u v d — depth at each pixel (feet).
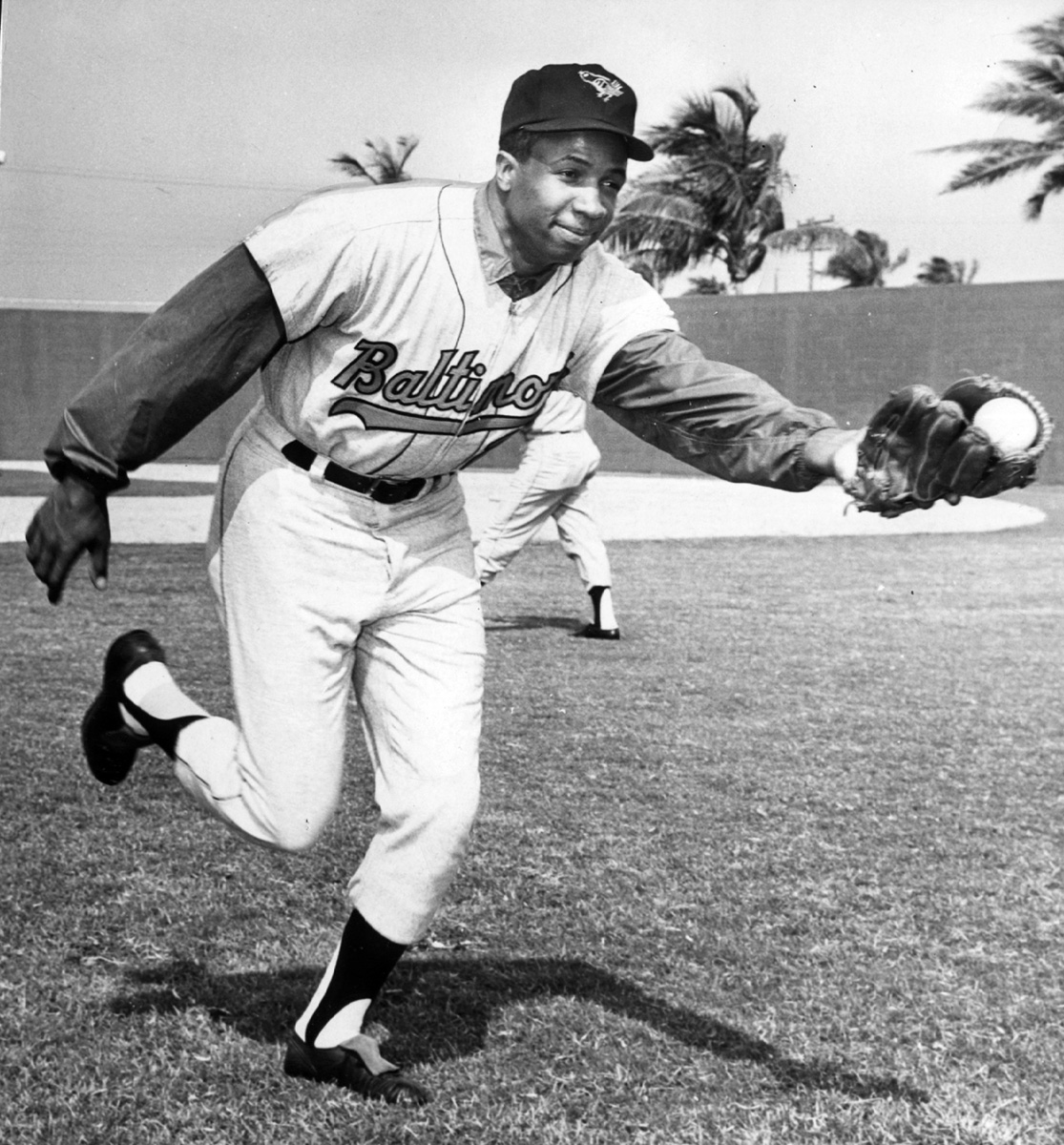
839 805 15.79
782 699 21.53
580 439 25.45
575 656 24.98
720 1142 8.41
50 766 16.28
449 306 8.24
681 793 16.16
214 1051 9.37
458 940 11.55
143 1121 8.46
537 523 25.54
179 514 51.65
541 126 7.83
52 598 8.45
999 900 12.78
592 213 7.98
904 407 6.93
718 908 12.40
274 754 8.80
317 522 8.73
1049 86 117.50
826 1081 9.22
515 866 13.41
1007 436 6.75
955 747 18.67
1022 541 47.65
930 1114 8.81
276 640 8.74
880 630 28.55
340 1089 8.93
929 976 11.00
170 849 13.44
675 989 10.65
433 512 9.11
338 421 8.52
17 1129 8.34
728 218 125.70
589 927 11.87
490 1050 9.56
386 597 8.90
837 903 12.61
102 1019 9.80
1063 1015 10.31
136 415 7.97
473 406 8.68
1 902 11.95
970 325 86.84
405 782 8.91
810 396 92.12
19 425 96.68
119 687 9.64
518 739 18.61
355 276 8.05
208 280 8.00
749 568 39.04
